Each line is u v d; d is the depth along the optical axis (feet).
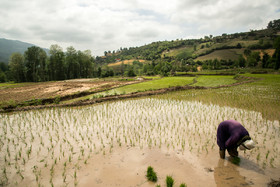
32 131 25.27
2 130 25.89
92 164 16.37
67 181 13.96
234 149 15.83
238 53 402.52
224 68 290.35
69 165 16.25
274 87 70.08
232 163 16.21
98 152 18.71
